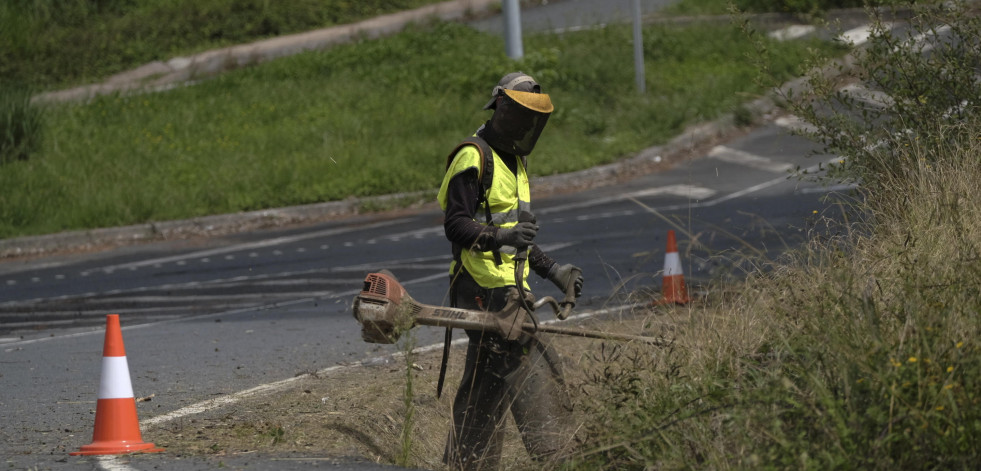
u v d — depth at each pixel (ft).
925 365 43.73
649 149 214.07
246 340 94.99
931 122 78.74
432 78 259.19
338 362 84.02
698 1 335.67
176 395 74.64
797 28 288.92
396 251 145.59
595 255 128.88
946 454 40.52
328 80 265.54
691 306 63.82
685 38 286.87
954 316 48.37
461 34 300.61
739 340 57.31
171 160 210.18
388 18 344.69
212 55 310.04
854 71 87.61
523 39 296.51
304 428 62.49
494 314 51.57
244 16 336.70
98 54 307.78
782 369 49.29
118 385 58.80
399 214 182.60
